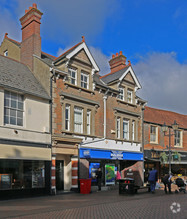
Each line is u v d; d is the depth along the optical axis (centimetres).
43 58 2019
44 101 1689
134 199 1405
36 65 1847
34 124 1603
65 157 1875
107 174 2138
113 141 2172
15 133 1473
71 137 1783
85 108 1962
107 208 1109
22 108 1574
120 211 1034
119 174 2217
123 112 2306
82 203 1259
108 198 1455
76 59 1914
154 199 1401
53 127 1712
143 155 2448
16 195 1469
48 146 1648
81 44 1925
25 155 1496
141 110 2533
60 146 1730
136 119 2452
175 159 2778
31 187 1562
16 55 2059
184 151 2962
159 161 2655
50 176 1638
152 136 2669
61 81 1806
